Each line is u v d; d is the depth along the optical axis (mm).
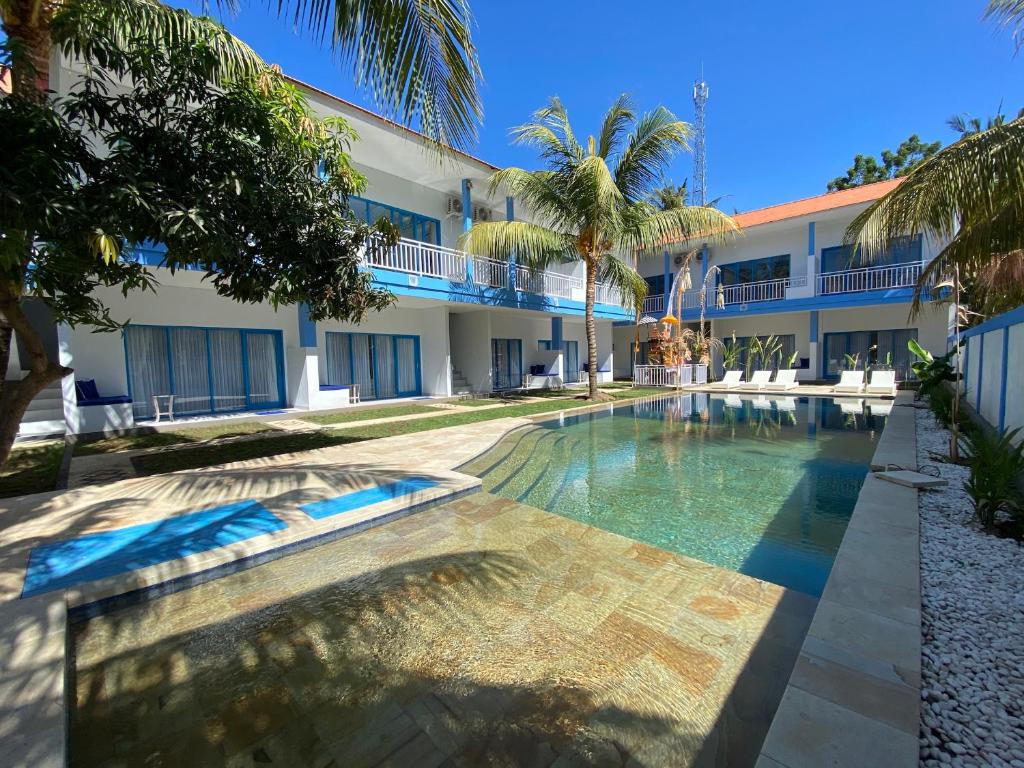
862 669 2139
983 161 4602
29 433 8211
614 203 12141
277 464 6363
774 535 4309
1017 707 1969
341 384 13664
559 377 19578
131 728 2092
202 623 2916
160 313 10219
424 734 2045
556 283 18156
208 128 4285
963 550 3441
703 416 11820
